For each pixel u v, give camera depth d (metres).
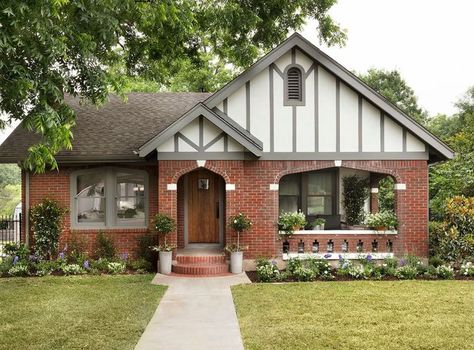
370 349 6.91
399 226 14.16
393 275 12.48
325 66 13.81
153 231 14.27
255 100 13.98
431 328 7.90
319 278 12.26
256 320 8.41
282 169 14.00
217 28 14.14
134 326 8.01
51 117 6.36
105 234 14.68
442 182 21.03
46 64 6.73
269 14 14.84
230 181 13.67
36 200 14.80
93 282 11.77
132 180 15.12
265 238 13.89
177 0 12.73
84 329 7.84
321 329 7.84
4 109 6.77
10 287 11.11
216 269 13.11
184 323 8.31
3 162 14.31
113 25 8.45
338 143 14.09
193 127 13.57
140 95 18.31
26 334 7.57
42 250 14.23
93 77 8.22
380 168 14.16
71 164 14.77
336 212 16.80
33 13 6.15
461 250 13.54
